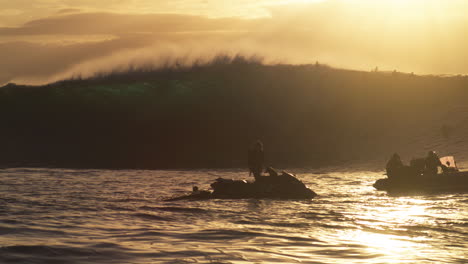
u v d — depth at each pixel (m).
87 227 9.78
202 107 70.62
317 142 58.81
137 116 67.69
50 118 65.12
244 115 68.69
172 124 66.50
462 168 32.44
